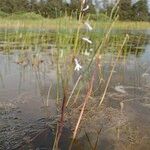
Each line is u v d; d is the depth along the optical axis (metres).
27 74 9.38
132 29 33.47
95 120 5.69
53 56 11.73
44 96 7.07
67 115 5.87
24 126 5.23
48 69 10.11
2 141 4.64
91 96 7.16
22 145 4.55
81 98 6.93
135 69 10.62
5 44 16.47
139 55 14.27
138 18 36.59
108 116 5.91
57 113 5.97
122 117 5.88
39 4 31.19
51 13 21.77
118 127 5.41
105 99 6.96
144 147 4.71
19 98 6.80
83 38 3.65
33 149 4.44
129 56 13.70
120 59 12.46
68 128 5.25
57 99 6.50
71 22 5.48
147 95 7.40
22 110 6.04
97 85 8.04
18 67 10.48
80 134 5.04
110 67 10.58
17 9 36.62
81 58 6.89
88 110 6.18
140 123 5.62
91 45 6.02
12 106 6.25
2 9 36.97
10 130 5.04
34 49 14.62
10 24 26.91
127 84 8.42
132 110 6.30
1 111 5.92
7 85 7.92
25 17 25.69
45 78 8.83
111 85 8.22
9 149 4.41
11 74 9.31
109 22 3.51
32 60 11.16
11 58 12.27
